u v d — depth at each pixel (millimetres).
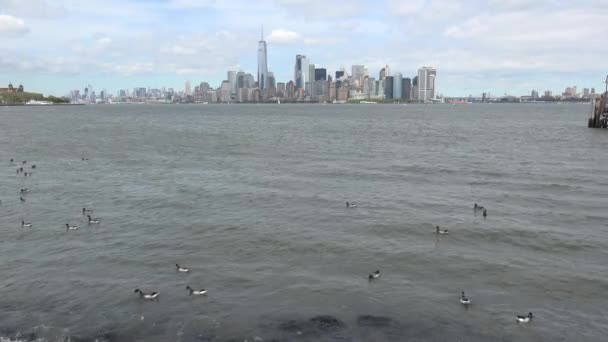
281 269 34625
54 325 27047
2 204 52031
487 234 41719
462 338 25953
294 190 58188
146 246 39156
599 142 108438
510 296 30562
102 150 96625
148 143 110438
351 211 48875
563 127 158875
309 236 41375
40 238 41125
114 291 31125
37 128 155250
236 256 37031
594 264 35312
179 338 25922
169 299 30094
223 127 167875
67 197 55094
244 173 69688
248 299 30109
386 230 42906
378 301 29875
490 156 86750
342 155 89000
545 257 36688
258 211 48969
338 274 33812
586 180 63000
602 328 26922
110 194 56469
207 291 31156
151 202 52688
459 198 53938
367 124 185375
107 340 25625
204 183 62500
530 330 26719
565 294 30797
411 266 35188
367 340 25703
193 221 45625
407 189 58688
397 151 94812
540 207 49812
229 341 25656
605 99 144000
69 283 32312
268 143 110500
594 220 45156
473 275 33625
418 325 27188
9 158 84438
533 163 77875
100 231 42906
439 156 87312
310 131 147875
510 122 194250
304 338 25891
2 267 34906
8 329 26609
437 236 41344
